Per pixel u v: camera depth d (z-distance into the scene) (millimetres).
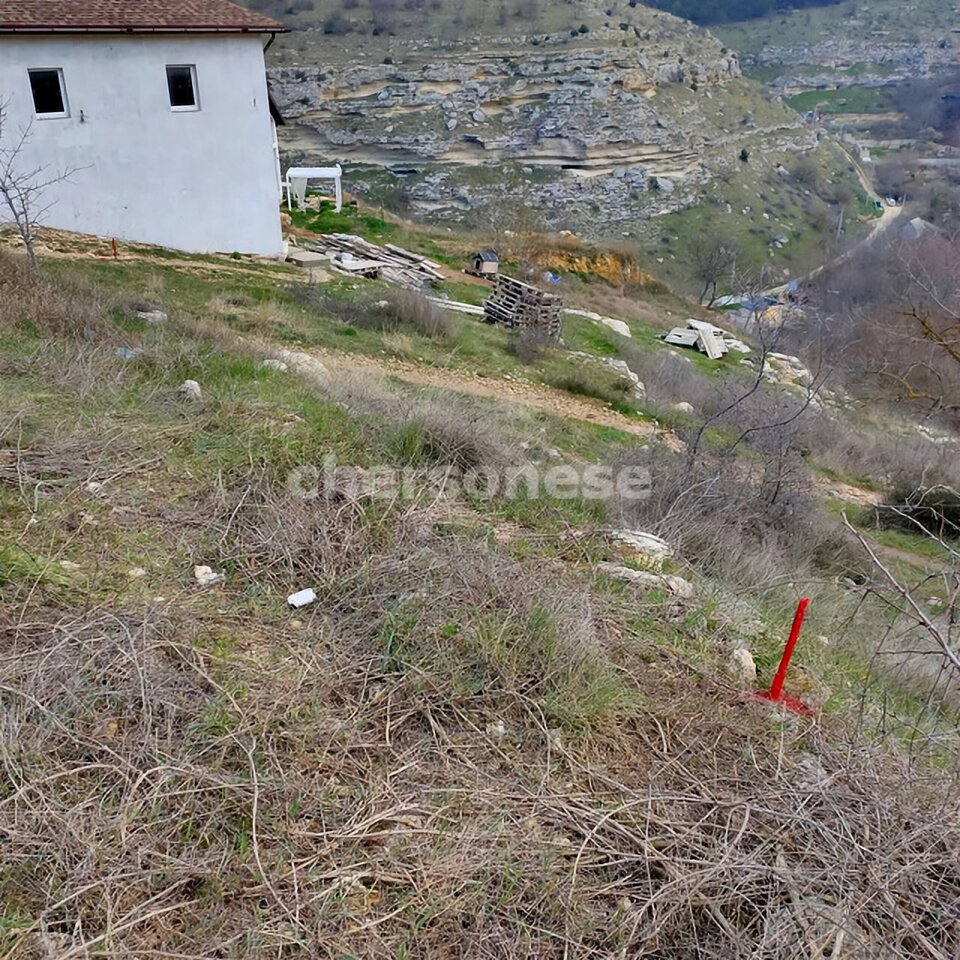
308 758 2637
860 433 12688
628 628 3674
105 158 13984
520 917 2203
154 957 1956
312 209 23562
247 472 4438
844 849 2461
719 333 18828
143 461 4418
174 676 2861
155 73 13930
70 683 2721
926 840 2551
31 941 1955
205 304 11422
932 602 6176
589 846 2451
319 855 2285
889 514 9062
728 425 9805
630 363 14039
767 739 3062
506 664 3148
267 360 7531
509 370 11539
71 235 13828
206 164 14961
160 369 5988
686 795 2674
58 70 13164
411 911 2180
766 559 5480
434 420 5570
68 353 5715
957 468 10539
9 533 3559
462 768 2697
